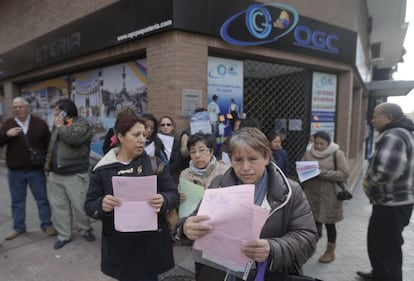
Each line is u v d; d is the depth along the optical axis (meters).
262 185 1.43
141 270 2.00
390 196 2.57
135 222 1.74
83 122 3.49
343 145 6.69
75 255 3.33
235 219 1.13
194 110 4.09
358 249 3.67
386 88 11.95
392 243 2.63
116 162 1.97
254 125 3.56
